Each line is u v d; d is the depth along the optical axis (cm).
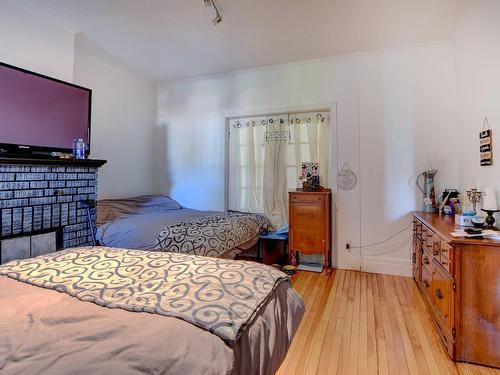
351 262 349
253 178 409
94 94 368
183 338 80
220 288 109
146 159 453
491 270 172
